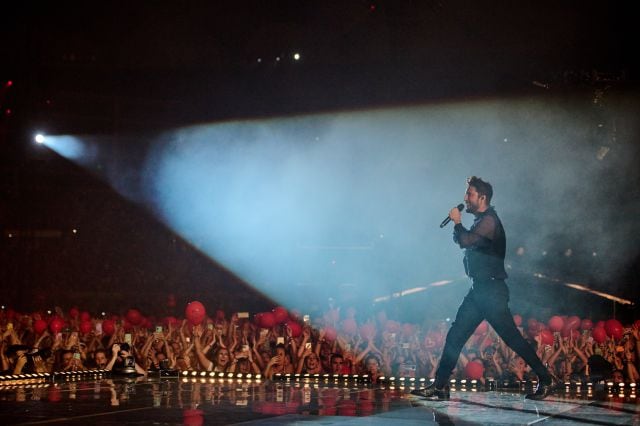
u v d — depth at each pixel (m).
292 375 11.01
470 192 7.28
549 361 11.14
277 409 6.71
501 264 7.22
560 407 7.01
